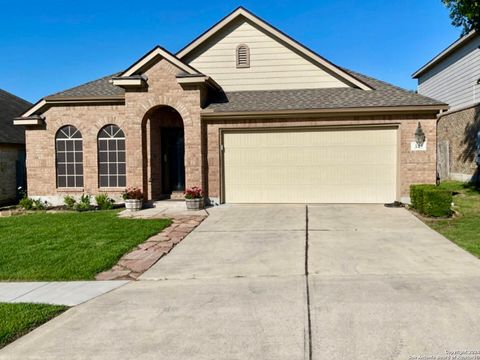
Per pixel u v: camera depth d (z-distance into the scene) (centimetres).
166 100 1362
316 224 1049
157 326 473
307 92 1474
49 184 1533
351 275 645
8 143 1858
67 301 570
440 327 441
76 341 442
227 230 1010
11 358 409
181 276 677
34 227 1084
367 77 1600
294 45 1488
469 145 1928
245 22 1516
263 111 1350
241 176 1414
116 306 544
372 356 385
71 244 883
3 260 770
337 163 1369
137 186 1380
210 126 1398
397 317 470
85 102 1496
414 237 891
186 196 1302
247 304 532
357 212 1209
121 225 1077
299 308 510
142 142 1380
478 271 646
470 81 1969
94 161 1507
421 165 1314
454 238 866
